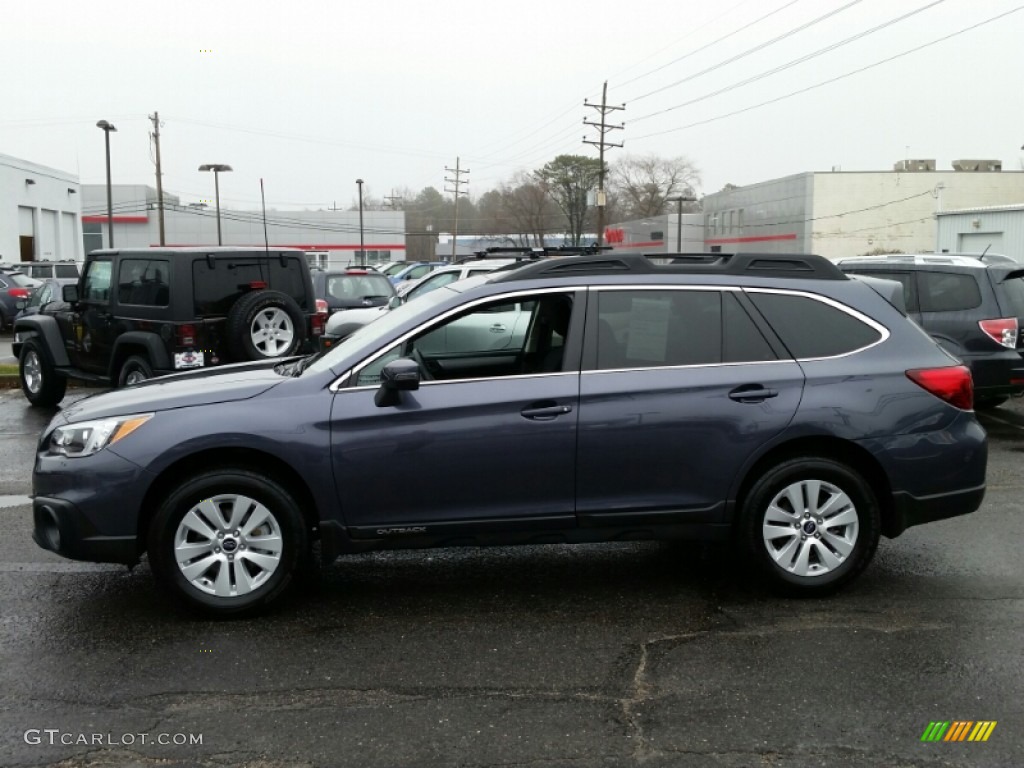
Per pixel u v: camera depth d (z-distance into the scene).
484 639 4.52
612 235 83.69
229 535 4.71
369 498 4.73
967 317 9.66
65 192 54.75
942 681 4.03
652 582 5.34
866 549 4.99
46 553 5.88
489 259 13.84
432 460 4.72
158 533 4.63
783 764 3.37
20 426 10.61
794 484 4.92
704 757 3.41
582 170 77.38
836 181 53.41
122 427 4.65
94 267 10.75
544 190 81.75
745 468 4.86
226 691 3.95
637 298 4.96
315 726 3.65
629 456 4.80
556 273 5.00
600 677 4.08
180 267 9.52
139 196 74.62
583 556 5.84
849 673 4.11
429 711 3.77
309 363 5.28
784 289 5.03
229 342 9.71
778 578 4.95
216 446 4.62
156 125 49.06
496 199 103.44
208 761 3.39
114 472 4.58
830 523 4.97
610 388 4.79
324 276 17.41
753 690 3.95
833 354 4.98
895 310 5.13
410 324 4.88
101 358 10.69
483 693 3.93
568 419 4.76
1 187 45.25
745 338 4.95
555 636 4.55
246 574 4.72
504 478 4.77
